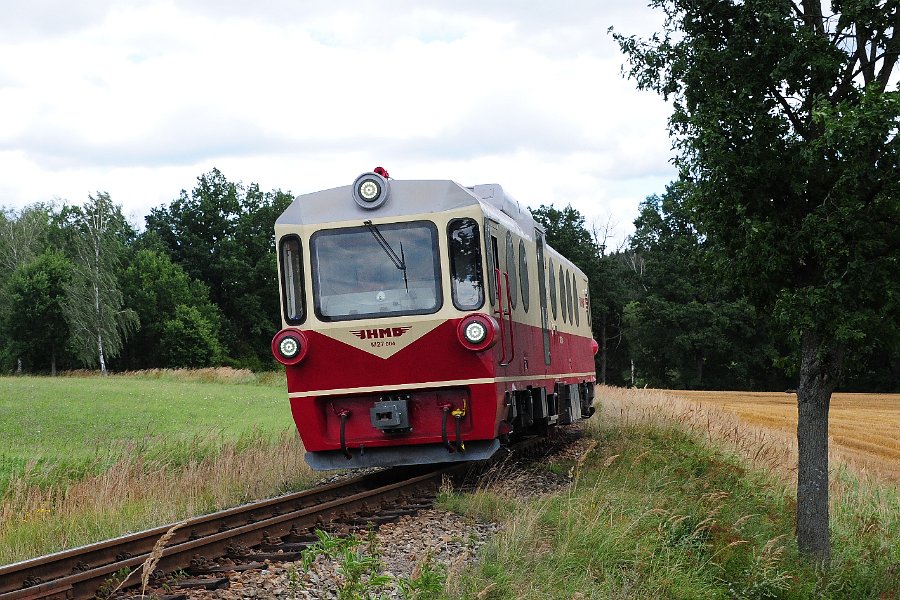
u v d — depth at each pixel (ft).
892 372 212.23
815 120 31.65
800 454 38.75
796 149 34.86
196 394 124.47
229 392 132.67
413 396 38.75
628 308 268.00
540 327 50.06
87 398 111.24
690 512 36.32
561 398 56.80
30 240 277.23
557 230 284.82
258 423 83.10
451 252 38.29
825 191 35.70
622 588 26.12
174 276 299.58
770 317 37.88
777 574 32.55
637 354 269.85
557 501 34.88
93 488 37.83
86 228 252.21
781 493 49.55
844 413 147.95
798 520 39.01
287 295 38.91
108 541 24.97
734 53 35.68
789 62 34.24
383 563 25.32
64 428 78.74
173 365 284.41
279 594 22.31
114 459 52.34
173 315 293.43
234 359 311.68
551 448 56.90
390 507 35.47
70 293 246.06
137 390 129.59
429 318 37.86
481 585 23.00
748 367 253.85
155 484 39.47
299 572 23.57
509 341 41.16
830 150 33.86
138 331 287.69
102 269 250.98
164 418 89.15
